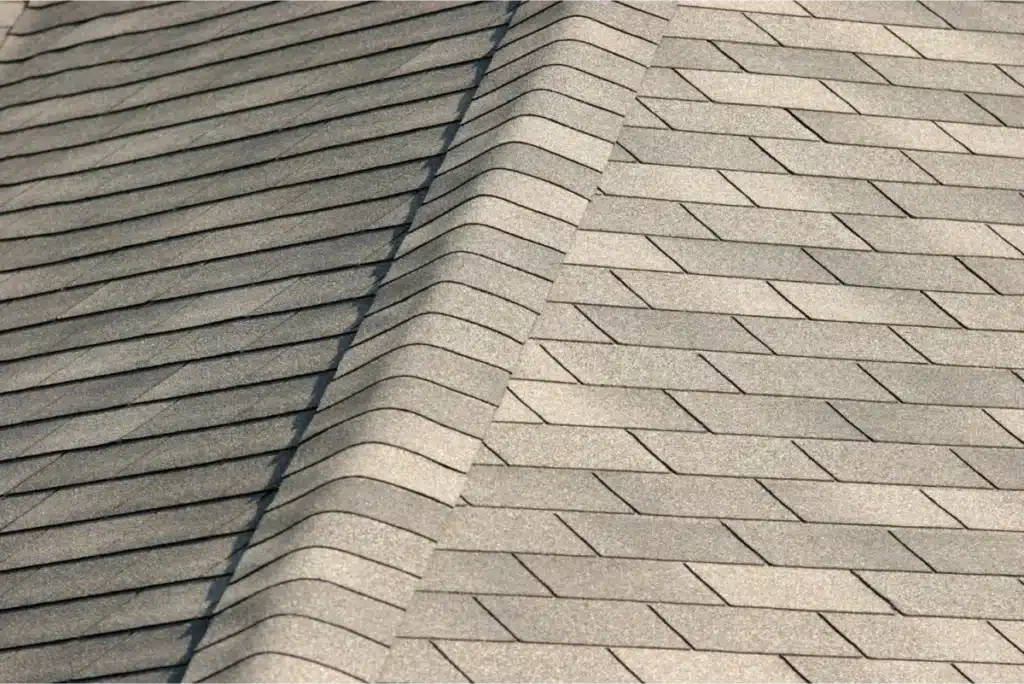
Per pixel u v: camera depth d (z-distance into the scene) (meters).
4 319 12.98
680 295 11.14
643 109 12.20
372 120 13.20
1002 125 12.62
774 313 11.16
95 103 15.20
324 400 10.45
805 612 9.67
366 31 14.42
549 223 11.20
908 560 10.02
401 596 9.07
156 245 13.03
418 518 9.44
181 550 10.14
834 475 10.36
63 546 10.62
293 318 11.55
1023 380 11.09
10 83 16.03
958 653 9.64
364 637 8.80
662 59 12.59
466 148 11.99
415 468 9.64
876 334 11.19
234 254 12.52
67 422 11.65
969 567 10.05
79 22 16.47
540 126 11.69
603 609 9.49
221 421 10.96
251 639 8.78
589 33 12.48
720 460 10.31
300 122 13.64
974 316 11.41
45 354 12.41
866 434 10.61
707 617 9.55
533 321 10.64
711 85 12.45
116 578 10.20
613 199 11.58
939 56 13.04
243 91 14.41
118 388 11.73
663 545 9.83
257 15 15.42
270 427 10.70
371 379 10.26
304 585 8.95
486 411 10.09
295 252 12.20
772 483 10.25
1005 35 13.30
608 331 10.84
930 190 12.09
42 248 13.59
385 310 10.90
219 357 11.55
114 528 10.56
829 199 11.88
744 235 11.56
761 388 10.74
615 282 11.12
